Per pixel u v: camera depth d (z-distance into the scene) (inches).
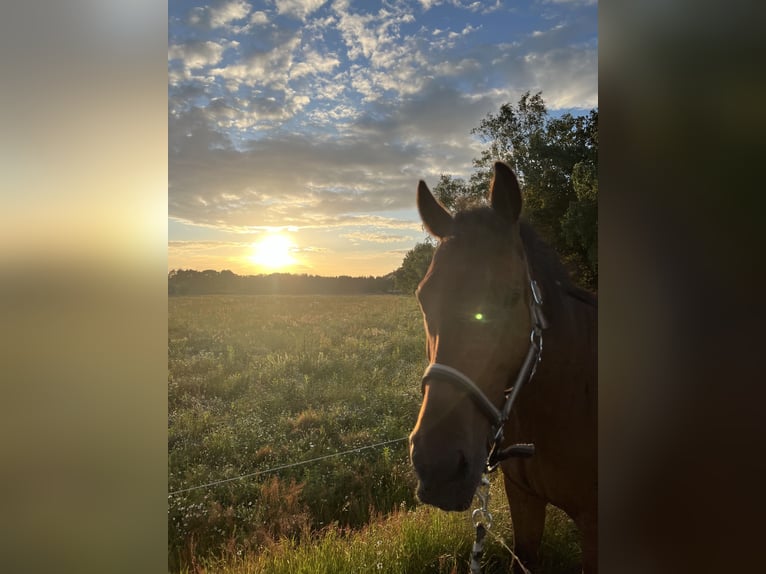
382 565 108.9
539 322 76.0
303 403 312.3
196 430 255.8
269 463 207.5
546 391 84.0
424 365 422.0
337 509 165.8
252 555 123.0
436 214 85.4
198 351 553.0
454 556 111.3
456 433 64.3
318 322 930.7
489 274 69.1
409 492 173.9
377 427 248.5
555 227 546.6
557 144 607.2
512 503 98.7
